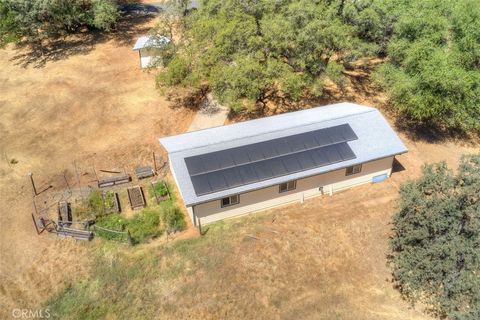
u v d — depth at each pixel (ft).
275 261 75.77
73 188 91.76
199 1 121.60
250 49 99.55
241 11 103.86
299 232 80.94
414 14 104.27
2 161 98.43
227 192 77.97
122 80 126.52
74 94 120.47
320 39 99.76
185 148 84.28
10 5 128.16
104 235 80.84
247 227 82.17
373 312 69.10
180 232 81.71
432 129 108.78
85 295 71.77
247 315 68.28
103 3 142.82
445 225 64.69
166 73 108.47
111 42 148.15
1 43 134.10
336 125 90.22
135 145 102.89
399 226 70.79
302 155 84.33
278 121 94.63
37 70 132.05
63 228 81.82
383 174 92.79
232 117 111.55
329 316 68.44
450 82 91.91
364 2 109.81
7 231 82.23
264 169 81.56
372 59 132.05
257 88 98.07
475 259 63.21
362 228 81.92
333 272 74.59
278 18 99.76
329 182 87.92
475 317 58.59
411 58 96.84
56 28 141.28
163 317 68.28
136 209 86.79
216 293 71.15
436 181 68.44
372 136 89.61
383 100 117.70
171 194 90.38
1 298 71.15
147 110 114.32
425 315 68.74
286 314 68.49
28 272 75.15
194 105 116.16
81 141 104.32
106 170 96.37
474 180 65.62
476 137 107.04
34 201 88.63
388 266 75.72
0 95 120.26
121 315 68.85
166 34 121.70
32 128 108.47
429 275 65.51
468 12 101.91
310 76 103.86
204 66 102.01
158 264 75.87
